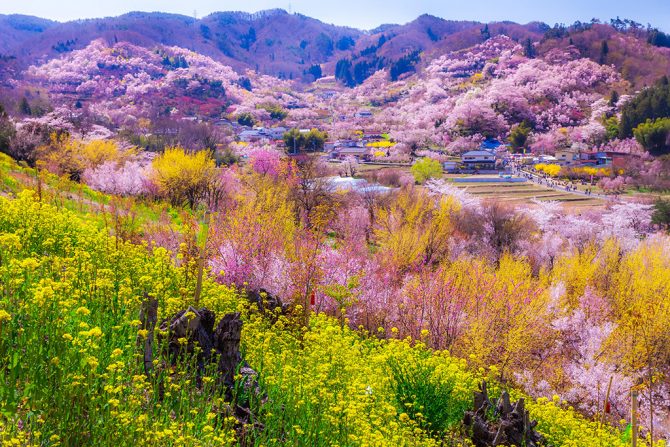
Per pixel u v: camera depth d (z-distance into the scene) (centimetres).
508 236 4625
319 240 2208
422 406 925
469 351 1908
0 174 2300
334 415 730
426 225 3628
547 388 2089
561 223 5806
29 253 950
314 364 903
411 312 2012
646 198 8281
